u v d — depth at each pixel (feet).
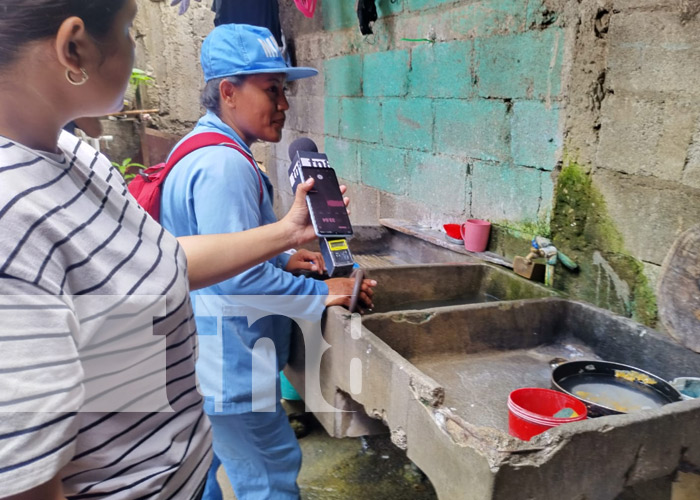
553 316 4.90
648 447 2.94
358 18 8.29
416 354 4.59
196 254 3.13
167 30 16.02
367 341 3.90
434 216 7.61
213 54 4.30
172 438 2.31
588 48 4.91
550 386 4.24
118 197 2.16
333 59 9.78
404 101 7.91
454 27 6.66
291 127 12.13
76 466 1.96
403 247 7.79
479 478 2.74
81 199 1.88
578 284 5.32
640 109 4.54
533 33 5.53
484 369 4.51
